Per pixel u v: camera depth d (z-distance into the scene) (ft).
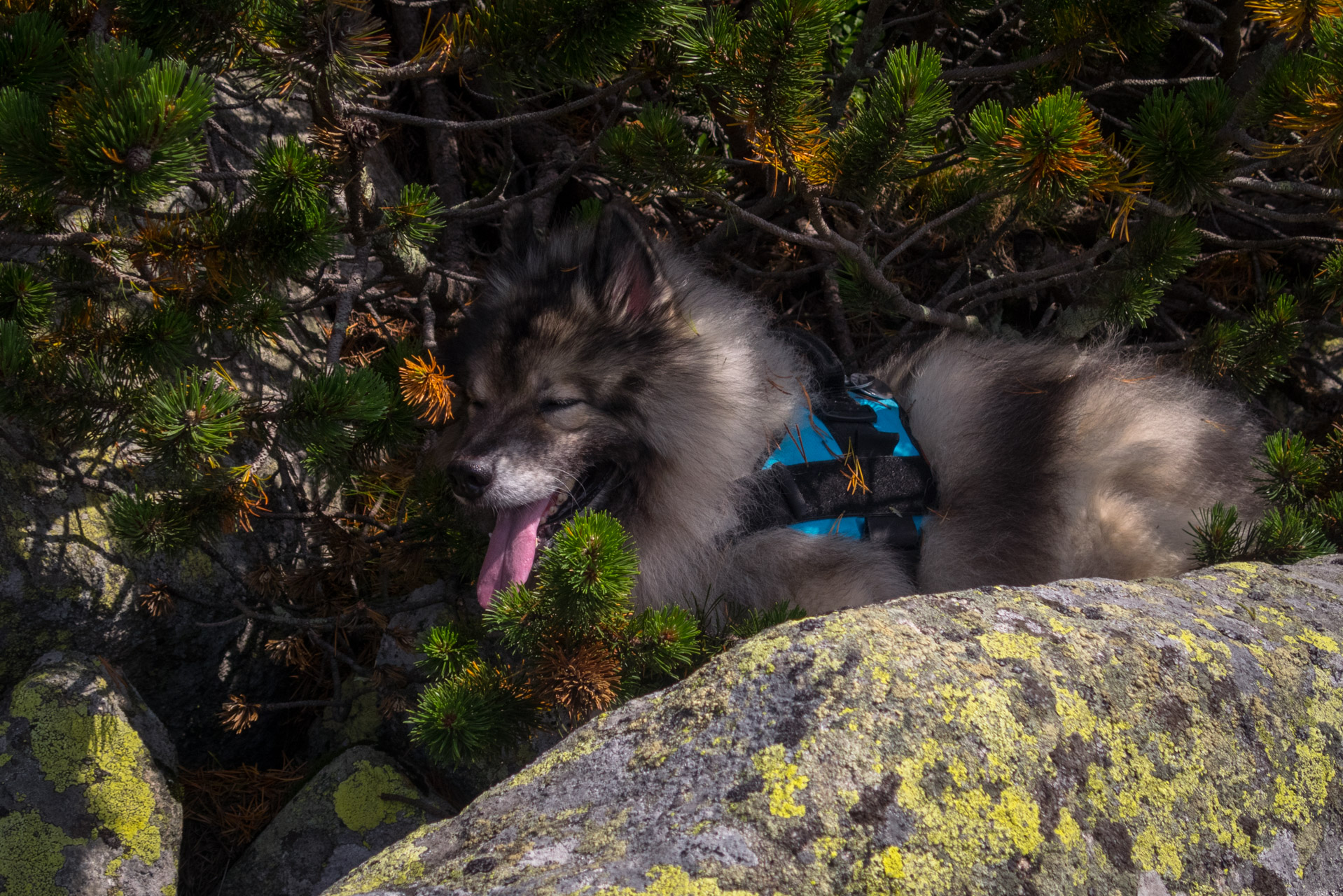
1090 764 5.68
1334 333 17.70
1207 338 14.78
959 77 14.08
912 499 11.48
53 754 9.91
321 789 11.00
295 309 12.82
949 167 14.82
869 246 15.67
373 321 15.30
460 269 15.43
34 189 7.60
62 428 9.57
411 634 11.81
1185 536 11.99
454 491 10.99
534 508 11.33
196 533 9.84
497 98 10.89
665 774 5.55
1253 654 6.69
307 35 8.45
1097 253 13.76
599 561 8.26
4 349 8.75
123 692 10.71
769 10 9.70
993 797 5.36
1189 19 17.75
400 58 17.12
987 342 13.64
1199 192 11.13
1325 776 6.30
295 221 9.20
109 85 7.30
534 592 8.85
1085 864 5.34
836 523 11.02
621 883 4.80
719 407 11.21
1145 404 12.64
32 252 11.46
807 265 17.52
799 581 10.78
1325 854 6.04
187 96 7.30
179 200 13.01
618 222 11.26
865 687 5.68
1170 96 11.50
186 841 11.27
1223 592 7.69
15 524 10.63
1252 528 11.10
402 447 12.34
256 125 15.05
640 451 11.45
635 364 11.14
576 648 8.95
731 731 5.65
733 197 16.78
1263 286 17.95
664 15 9.78
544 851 5.24
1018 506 11.76
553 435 11.21
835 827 5.10
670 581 11.39
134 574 11.30
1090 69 17.10
